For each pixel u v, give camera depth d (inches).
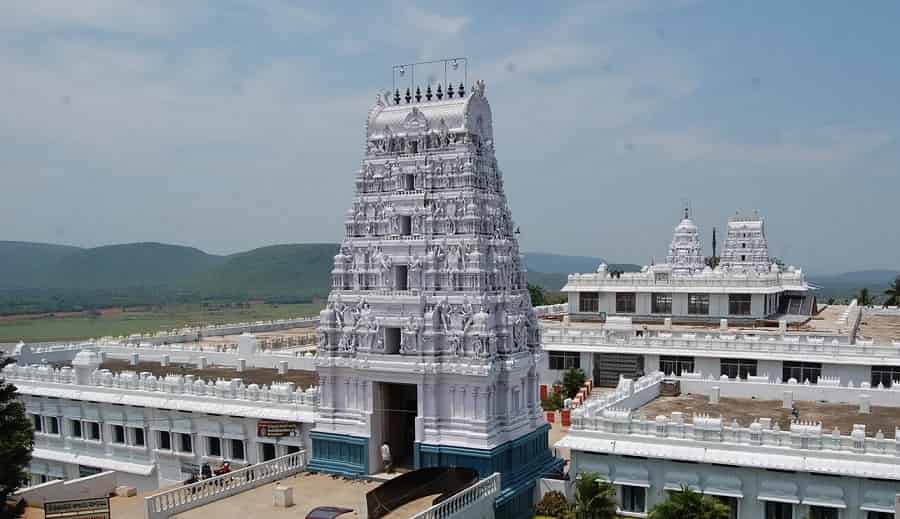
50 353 3528.5
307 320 5511.8
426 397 2145.7
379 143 2316.7
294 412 2428.6
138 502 2405.3
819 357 3176.7
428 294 2174.0
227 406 2556.6
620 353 3553.2
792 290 4480.8
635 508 2060.8
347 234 2326.5
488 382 2076.8
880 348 3095.5
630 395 2401.6
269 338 4394.7
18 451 2261.3
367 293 2257.6
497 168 2362.2
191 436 2647.6
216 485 2055.9
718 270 4751.5
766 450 1913.1
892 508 1807.3
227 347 3750.0
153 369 3245.6
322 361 2278.5
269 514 1916.8
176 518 1887.3
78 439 2915.8
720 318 4163.4
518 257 2374.5
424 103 2310.5
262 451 2508.6
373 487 2138.3
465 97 2253.9
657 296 4333.2
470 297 2121.1
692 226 5561.0
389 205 2269.9
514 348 2204.7
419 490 2017.7
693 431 1994.3
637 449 2011.6
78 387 2896.2
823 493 1868.8
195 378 3002.0
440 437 2140.7
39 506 2313.0
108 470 2797.7
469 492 1888.5
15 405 2347.4
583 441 2087.8
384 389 2277.3
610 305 4453.7
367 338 2226.9
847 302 7785.4
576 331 3700.8
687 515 1705.2
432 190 2225.6
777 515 1923.0
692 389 2679.6
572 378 3425.2
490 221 2245.3
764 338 3361.2
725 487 1952.5
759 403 2498.8
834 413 2320.4
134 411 2763.3
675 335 3513.8
